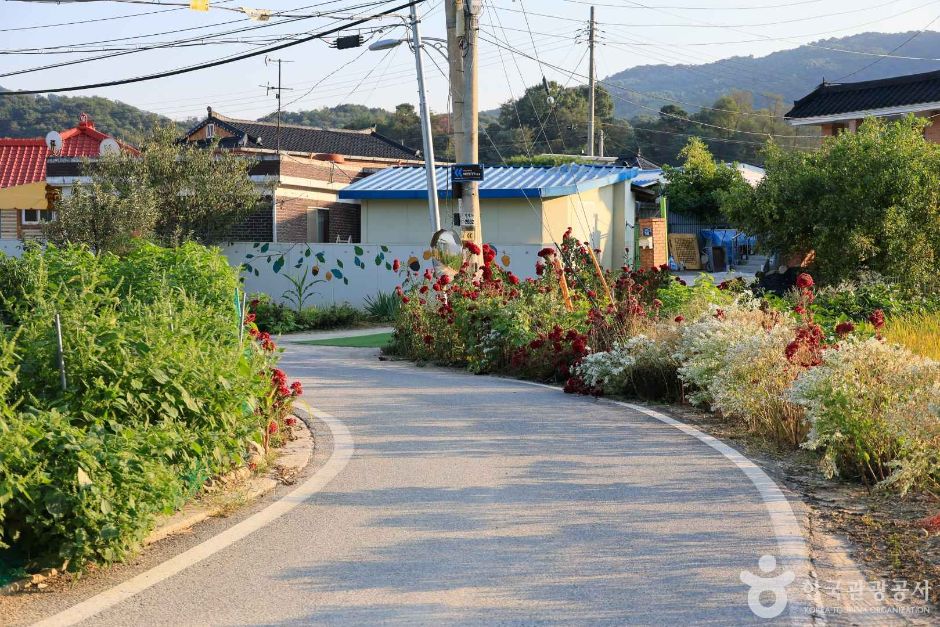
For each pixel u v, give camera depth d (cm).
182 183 2762
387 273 2738
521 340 1541
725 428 1047
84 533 564
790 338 1030
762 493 752
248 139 4122
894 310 1638
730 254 5016
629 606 511
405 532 662
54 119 9838
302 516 712
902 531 645
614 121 9888
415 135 8156
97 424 640
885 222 1944
